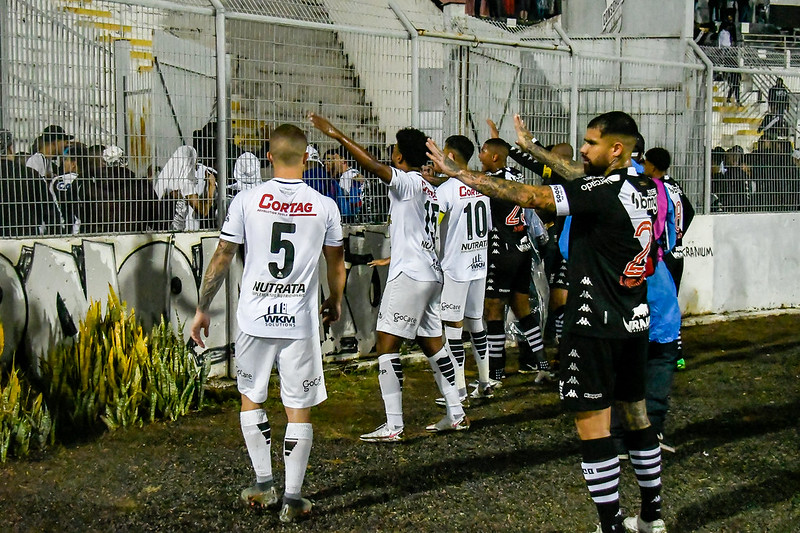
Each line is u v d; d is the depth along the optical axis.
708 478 5.11
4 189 5.92
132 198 6.54
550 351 8.48
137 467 5.11
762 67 11.30
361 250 7.79
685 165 10.38
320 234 4.40
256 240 4.29
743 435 5.95
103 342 5.79
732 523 4.46
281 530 4.28
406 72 8.12
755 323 10.12
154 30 6.56
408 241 5.56
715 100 10.70
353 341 7.79
